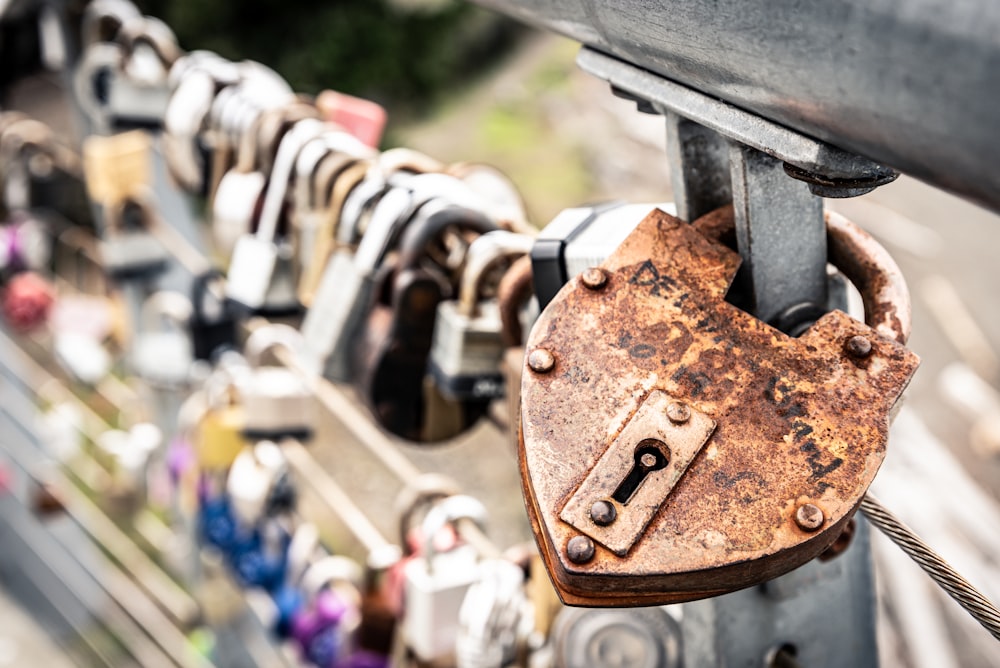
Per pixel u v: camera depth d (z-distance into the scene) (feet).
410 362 2.69
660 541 1.53
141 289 4.95
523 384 1.63
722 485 1.55
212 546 4.68
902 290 1.73
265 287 3.23
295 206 3.16
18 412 7.22
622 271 1.66
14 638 7.41
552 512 1.57
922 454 12.82
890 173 1.51
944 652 9.16
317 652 4.13
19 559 7.61
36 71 5.58
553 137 22.52
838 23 1.30
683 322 1.63
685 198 1.77
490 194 2.96
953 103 1.25
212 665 5.61
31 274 6.91
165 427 5.21
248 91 3.49
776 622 2.08
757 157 1.63
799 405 1.57
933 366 16.15
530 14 1.75
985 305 18.04
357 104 3.53
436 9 23.11
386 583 3.65
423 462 11.55
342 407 4.15
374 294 2.77
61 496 7.06
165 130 4.08
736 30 1.40
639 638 2.23
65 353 6.91
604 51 1.74
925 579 10.03
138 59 4.16
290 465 4.55
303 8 22.17
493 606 2.62
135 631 6.73
